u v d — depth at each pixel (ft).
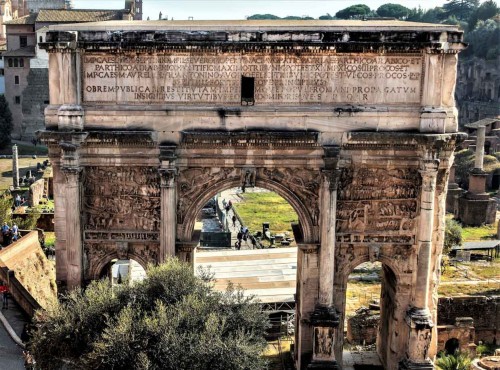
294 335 131.54
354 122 107.24
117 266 169.07
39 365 94.38
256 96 107.24
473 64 552.41
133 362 86.17
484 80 536.01
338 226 111.45
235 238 244.42
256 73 106.73
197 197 110.11
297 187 109.91
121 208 111.14
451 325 144.56
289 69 106.73
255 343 96.22
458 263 211.20
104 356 86.84
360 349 135.95
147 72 107.04
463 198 282.97
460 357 121.08
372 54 106.32
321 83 107.14
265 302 150.71
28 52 409.90
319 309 110.32
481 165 284.61
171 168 106.83
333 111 106.52
